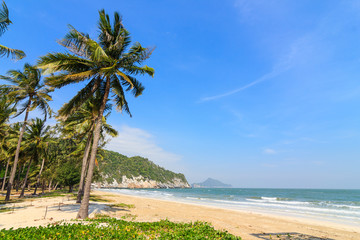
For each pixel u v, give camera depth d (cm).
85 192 1266
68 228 811
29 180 5134
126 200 3228
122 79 1588
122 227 892
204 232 919
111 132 2588
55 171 3772
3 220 1158
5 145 3353
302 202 4409
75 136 3012
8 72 2152
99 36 1488
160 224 1076
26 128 3036
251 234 1204
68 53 1274
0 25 1330
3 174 4878
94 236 718
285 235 1217
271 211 2647
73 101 1436
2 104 2411
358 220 1923
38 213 1394
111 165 19638
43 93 2295
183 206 2883
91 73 1341
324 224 1677
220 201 4491
